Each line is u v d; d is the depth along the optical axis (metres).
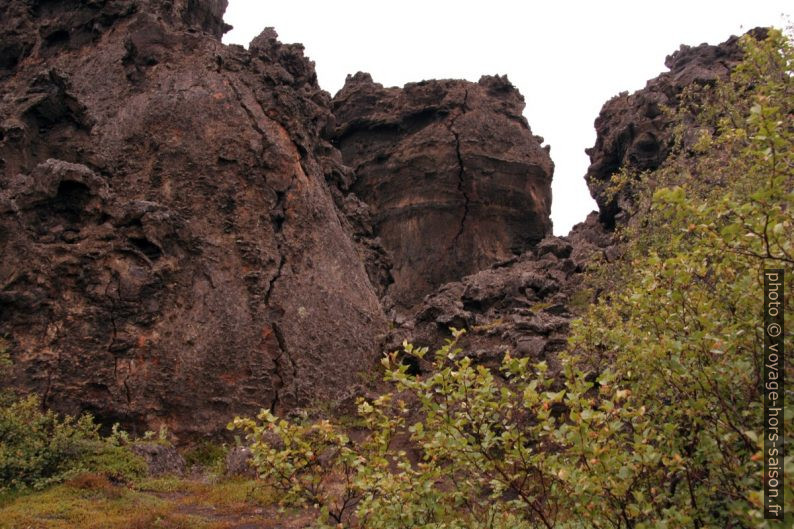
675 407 7.93
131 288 28.64
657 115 49.88
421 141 62.06
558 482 7.39
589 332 11.82
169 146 35.06
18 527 15.55
